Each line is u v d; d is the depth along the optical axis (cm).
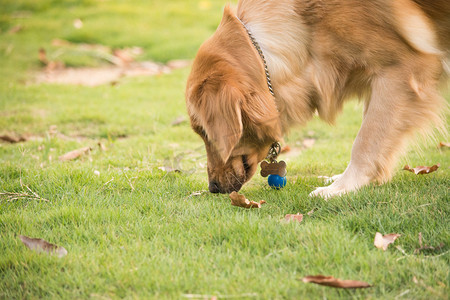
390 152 389
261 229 316
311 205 372
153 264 283
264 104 368
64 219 353
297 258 283
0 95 865
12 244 315
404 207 344
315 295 250
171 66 1147
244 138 382
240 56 372
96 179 443
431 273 265
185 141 635
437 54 396
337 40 384
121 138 663
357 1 377
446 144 575
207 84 358
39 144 596
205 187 431
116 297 255
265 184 446
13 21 1468
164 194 408
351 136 659
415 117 386
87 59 1172
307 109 411
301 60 392
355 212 346
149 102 838
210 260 287
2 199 405
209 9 1636
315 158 554
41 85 957
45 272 281
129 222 348
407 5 385
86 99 855
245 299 248
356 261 277
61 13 1563
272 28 391
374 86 389
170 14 1545
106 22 1451
